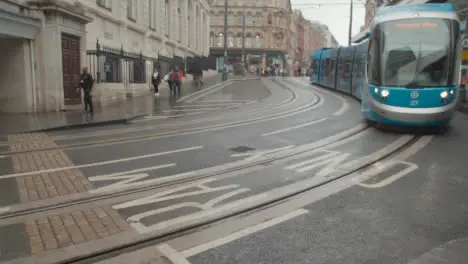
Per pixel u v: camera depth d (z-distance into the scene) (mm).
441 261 4117
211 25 76500
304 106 19812
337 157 8859
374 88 12188
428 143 10414
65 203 5879
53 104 17375
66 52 18250
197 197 6168
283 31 78312
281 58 78562
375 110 12164
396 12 12531
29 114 16328
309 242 4621
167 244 4582
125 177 7270
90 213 5484
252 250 4426
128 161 8500
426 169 7816
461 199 6066
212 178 7227
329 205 5840
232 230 4977
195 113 17406
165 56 34969
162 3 35969
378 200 6043
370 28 13336
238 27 76500
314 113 17047
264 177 7281
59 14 17219
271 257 4266
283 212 5582
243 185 6785
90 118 14977
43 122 13844
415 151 9484
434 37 11680
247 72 70625
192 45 48875
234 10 76062
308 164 8258
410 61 11633
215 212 5508
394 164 8258
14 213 5477
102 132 12406
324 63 33094
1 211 5547
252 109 18828
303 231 4930
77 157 8859
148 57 29516
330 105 20109
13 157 8820
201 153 9312
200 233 4891
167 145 10289
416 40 11766
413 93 11367
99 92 20688
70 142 10664
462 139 10938
